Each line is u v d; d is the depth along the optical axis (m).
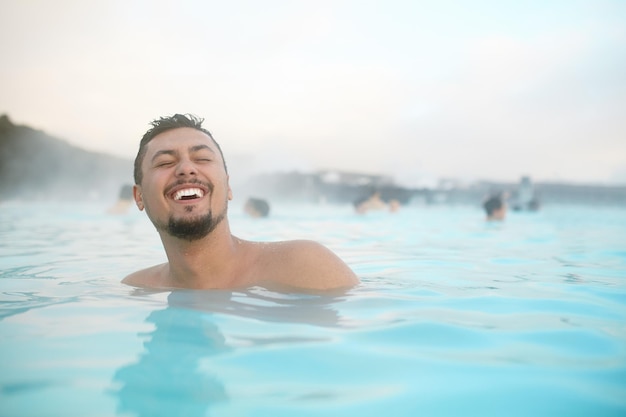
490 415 1.00
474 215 10.15
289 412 1.00
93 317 1.74
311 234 5.41
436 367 1.25
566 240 5.14
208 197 2.11
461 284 2.45
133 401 1.05
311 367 1.24
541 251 4.11
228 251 2.26
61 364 1.27
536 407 1.03
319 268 2.18
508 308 1.91
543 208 13.82
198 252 2.17
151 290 2.22
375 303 1.94
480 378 1.18
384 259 3.43
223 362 1.28
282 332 1.54
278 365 1.25
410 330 1.57
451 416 0.99
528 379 1.18
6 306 1.92
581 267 3.16
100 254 3.73
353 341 1.45
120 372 1.21
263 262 2.26
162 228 2.15
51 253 3.78
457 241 4.91
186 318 1.71
